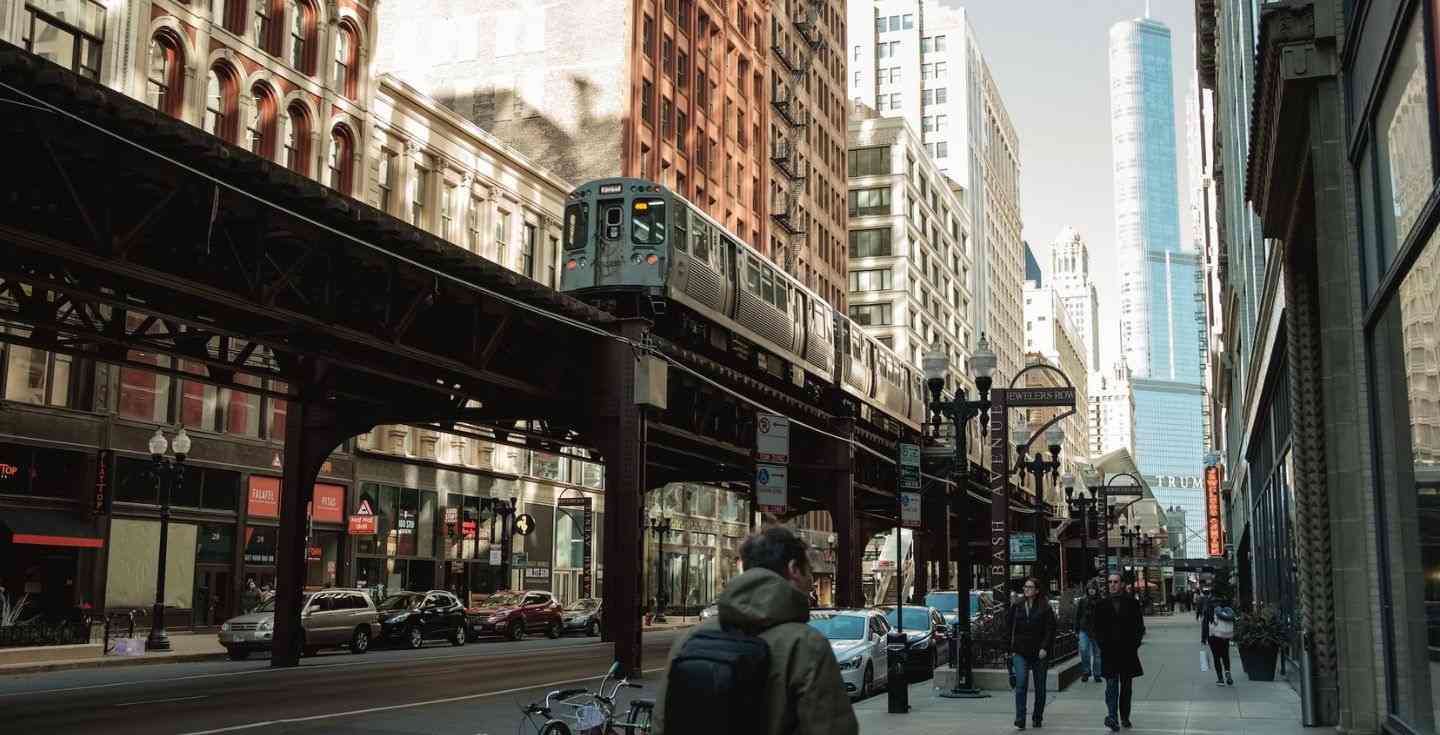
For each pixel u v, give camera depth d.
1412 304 11.09
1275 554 33.66
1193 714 17.91
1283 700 20.33
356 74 43.16
